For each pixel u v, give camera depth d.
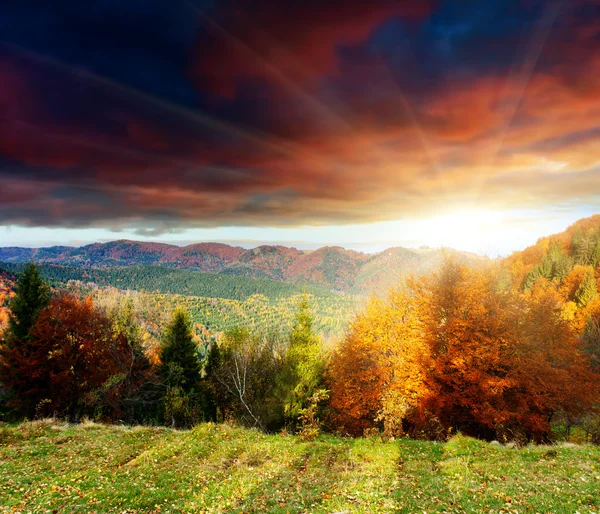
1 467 15.00
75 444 18.94
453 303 29.12
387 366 29.81
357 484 13.09
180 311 47.94
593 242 116.31
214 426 22.20
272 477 14.27
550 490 10.86
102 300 62.31
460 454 16.38
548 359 27.70
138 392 38.25
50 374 33.38
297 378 31.38
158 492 12.65
